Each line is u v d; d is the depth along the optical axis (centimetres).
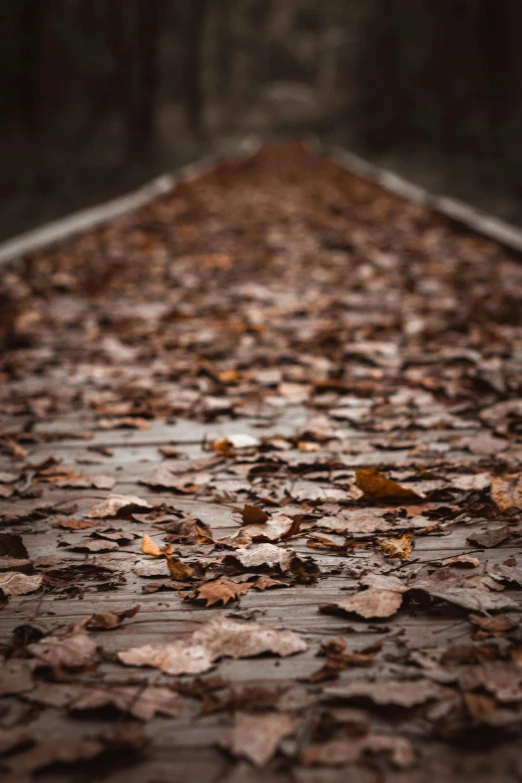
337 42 5641
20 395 479
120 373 524
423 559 272
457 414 433
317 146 4075
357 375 505
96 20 2920
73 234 1070
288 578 262
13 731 186
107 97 2870
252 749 180
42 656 216
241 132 5275
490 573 255
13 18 2578
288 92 5700
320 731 187
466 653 213
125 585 260
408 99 3762
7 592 253
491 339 579
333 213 1336
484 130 3203
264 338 603
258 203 1494
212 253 985
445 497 322
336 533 294
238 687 205
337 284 803
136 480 350
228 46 5597
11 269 860
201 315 689
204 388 482
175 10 3909
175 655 217
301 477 348
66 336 627
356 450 380
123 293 784
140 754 182
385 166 3188
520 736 183
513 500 309
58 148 2562
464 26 3556
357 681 205
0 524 308
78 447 395
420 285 781
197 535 292
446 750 180
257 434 408
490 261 901
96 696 199
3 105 2622
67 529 304
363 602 240
